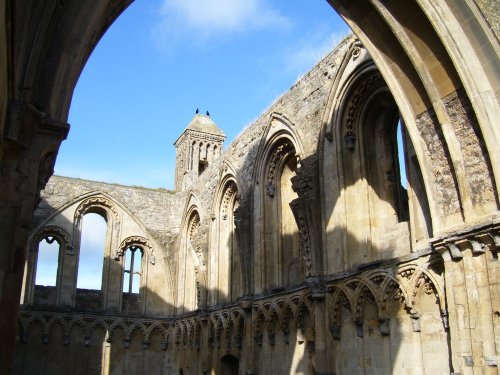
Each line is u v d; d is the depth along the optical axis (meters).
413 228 15.96
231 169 29.98
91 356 35.09
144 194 39.91
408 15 13.71
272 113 25.27
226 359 28.48
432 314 14.77
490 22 12.43
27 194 8.77
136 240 38.47
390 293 16.31
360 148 19.25
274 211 25.59
